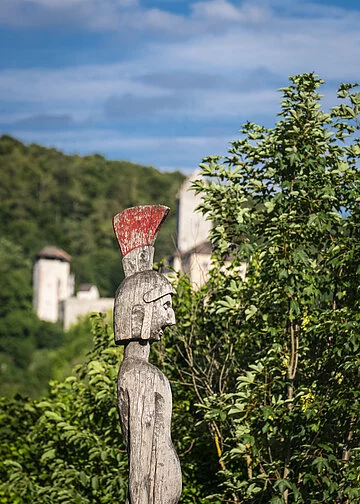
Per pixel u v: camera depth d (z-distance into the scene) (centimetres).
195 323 1513
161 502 853
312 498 1293
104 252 15912
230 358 1463
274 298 1306
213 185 1355
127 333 866
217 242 1470
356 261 1295
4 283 11862
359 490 1201
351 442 1280
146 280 867
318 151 1331
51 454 1591
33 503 1574
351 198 1331
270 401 1280
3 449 1788
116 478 1449
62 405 1709
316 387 1277
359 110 1367
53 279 13662
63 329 12712
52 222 16325
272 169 1345
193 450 1518
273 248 1273
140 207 889
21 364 11062
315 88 1353
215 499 1462
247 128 1387
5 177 16488
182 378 1465
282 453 1302
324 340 1338
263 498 1361
